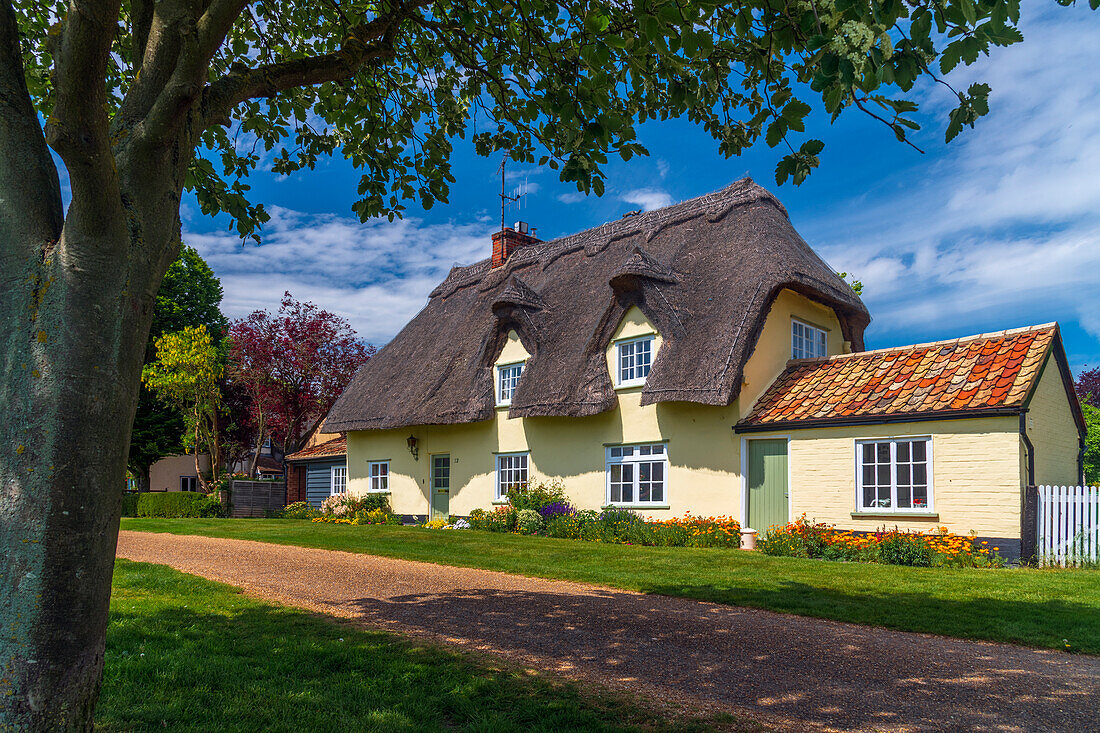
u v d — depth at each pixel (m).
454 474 21.44
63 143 2.90
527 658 5.69
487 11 6.34
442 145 7.39
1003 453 11.78
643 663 5.63
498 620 7.11
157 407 33.78
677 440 16.19
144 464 34.41
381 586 9.17
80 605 3.14
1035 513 11.58
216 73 7.63
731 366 14.40
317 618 7.05
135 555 12.29
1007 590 8.70
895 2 3.21
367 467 25.16
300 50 8.05
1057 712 4.63
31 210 3.36
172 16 3.61
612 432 17.44
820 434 14.02
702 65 5.57
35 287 3.25
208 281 38.25
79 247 3.22
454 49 6.40
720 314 15.32
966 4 2.90
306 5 7.64
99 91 2.95
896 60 3.44
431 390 21.39
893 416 12.90
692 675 5.33
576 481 18.06
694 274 17.12
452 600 8.19
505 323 20.03
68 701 3.09
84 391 3.19
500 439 20.16
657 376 15.46
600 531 15.82
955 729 4.33
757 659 5.78
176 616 6.93
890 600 8.08
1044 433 13.12
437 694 4.69
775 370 16.16
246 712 4.26
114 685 4.68
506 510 18.58
